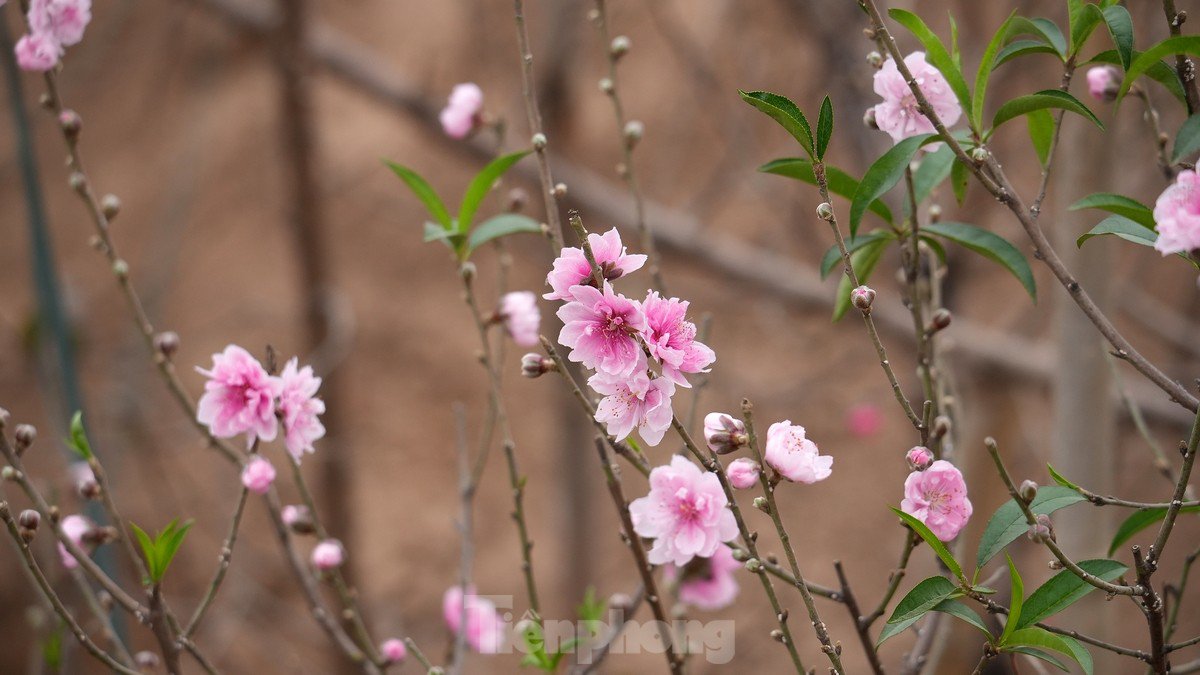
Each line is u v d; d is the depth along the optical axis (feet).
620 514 6.86
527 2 23.94
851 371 30.76
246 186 41.47
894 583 6.15
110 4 28.71
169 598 22.79
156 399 26.63
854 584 29.14
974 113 6.19
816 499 32.01
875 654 6.32
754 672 23.36
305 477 28.04
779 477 5.84
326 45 19.75
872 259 7.37
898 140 6.38
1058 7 16.89
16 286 35.09
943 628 8.30
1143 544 22.40
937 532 5.70
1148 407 17.21
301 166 19.15
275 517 8.29
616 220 19.13
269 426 6.70
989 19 17.25
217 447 8.41
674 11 26.99
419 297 40.55
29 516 6.59
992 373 17.35
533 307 8.48
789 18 21.48
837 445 32.76
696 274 30.58
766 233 25.38
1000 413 17.40
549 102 19.22
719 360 29.78
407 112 19.77
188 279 39.47
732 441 5.73
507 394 38.06
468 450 36.40
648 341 5.15
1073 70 6.21
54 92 7.99
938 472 5.69
